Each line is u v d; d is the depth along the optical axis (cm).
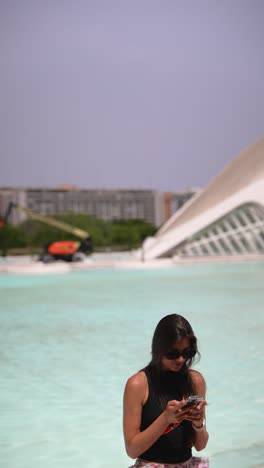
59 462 559
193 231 4031
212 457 564
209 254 4116
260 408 705
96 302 1811
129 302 1792
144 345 1095
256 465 543
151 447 392
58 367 937
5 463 557
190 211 4528
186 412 369
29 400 760
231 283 2392
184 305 1686
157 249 4119
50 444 606
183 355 384
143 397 389
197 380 404
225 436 620
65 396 775
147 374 394
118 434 634
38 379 864
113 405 732
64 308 1681
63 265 3362
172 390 394
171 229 4616
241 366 903
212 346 1057
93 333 1240
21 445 605
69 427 657
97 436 628
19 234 9175
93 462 559
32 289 2308
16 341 1164
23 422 675
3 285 2520
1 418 689
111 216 19050
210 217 4000
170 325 384
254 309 1570
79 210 18400
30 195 17488
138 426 385
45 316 1521
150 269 3397
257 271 3069
